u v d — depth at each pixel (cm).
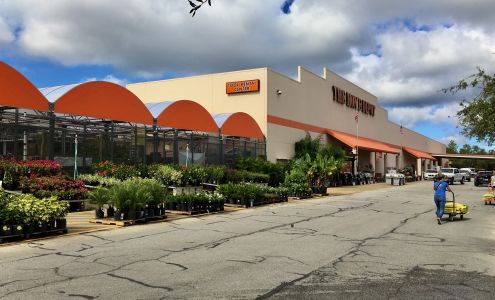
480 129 2170
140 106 2230
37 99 1772
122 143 2194
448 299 594
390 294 613
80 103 1938
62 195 1495
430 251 946
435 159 9981
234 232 1185
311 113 4012
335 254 894
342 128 4838
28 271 721
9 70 1670
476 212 1862
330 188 3641
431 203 2241
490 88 2070
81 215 1441
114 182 1738
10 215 991
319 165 2769
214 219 1478
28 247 932
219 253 888
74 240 1025
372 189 3594
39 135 1802
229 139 2914
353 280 687
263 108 3244
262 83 3256
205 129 2666
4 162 1559
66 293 596
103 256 848
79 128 2056
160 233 1151
